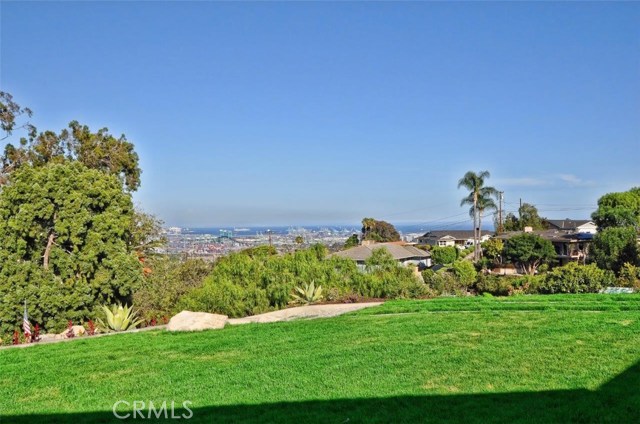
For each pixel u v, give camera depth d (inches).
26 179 751.1
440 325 512.4
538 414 268.8
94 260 765.9
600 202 2445.9
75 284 750.5
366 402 300.2
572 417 263.0
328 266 840.3
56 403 331.6
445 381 332.8
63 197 761.6
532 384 318.0
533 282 996.6
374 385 332.5
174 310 807.7
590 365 351.9
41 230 761.0
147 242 1190.9
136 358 445.4
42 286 719.7
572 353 383.9
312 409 293.1
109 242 789.2
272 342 479.2
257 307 729.6
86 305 756.6
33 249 757.9
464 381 330.6
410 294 802.2
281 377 361.7
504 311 581.9
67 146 1210.0
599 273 868.6
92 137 1222.9
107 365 425.4
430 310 619.8
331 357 408.2
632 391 297.6
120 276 780.6
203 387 349.4
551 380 323.9
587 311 565.3
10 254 721.6
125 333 577.0
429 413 277.7
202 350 462.6
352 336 484.4
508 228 3595.0
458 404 289.7
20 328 697.0
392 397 306.0
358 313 623.8
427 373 351.6
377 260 925.8
